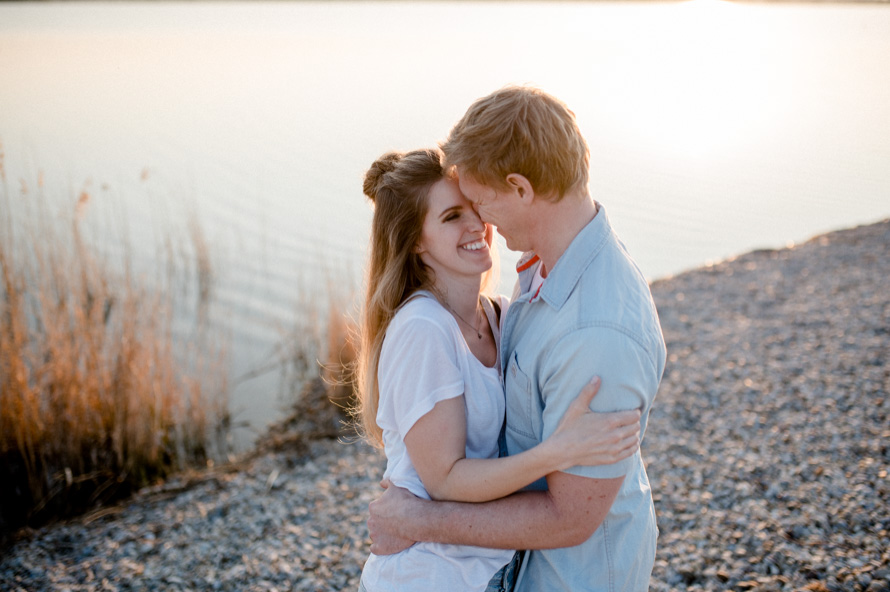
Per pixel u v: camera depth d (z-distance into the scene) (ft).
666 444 13.46
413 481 5.65
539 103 4.95
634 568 5.55
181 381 18.15
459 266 5.73
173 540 11.84
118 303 19.31
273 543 11.45
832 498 10.69
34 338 16.98
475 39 126.21
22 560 11.44
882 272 22.71
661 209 34.88
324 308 24.29
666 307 21.99
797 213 33.73
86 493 14.21
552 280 5.22
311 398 19.04
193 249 29.35
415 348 5.38
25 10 196.44
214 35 135.33
